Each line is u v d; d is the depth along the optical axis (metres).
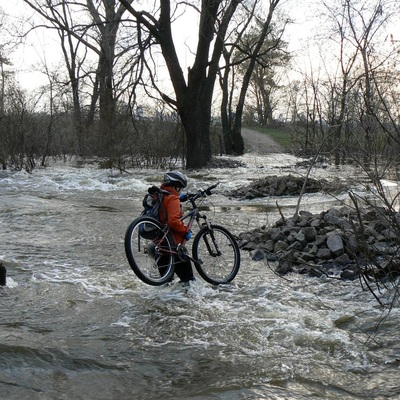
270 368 4.52
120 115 26.11
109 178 21.88
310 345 5.03
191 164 26.38
